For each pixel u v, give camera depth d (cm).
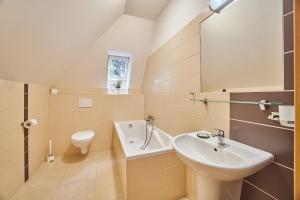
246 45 101
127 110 309
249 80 100
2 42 121
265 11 90
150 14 242
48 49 168
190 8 160
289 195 78
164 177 150
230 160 93
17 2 104
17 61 148
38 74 196
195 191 145
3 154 142
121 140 190
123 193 156
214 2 117
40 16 125
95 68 288
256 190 95
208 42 134
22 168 173
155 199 147
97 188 168
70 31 172
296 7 59
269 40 88
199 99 144
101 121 290
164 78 221
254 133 95
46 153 247
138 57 300
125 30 262
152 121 266
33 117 202
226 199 94
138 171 138
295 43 59
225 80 119
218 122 123
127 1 210
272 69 86
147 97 302
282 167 81
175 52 190
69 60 240
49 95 255
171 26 201
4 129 144
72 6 141
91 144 284
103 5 176
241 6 104
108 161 238
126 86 342
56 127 260
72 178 188
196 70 150
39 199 150
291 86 76
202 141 115
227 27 115
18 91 168
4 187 143
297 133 59
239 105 105
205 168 78
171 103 200
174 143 108
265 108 87
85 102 277
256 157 82
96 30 222
